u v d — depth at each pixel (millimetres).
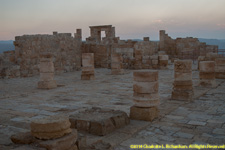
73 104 9930
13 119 7770
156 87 7473
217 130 6562
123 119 6855
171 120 7488
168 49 36750
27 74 19703
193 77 17984
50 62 14164
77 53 25734
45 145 4359
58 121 4629
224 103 9766
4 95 12016
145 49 31906
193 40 34938
